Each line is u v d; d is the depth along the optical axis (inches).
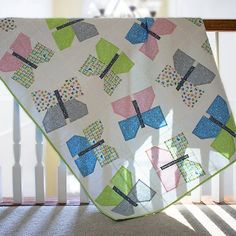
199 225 51.0
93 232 48.8
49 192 105.8
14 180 59.1
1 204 59.4
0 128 96.0
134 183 53.9
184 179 53.9
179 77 53.7
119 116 53.6
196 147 53.5
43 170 59.4
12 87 52.0
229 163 53.1
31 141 93.7
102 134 53.3
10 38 52.9
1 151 95.0
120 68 53.8
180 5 130.6
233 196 63.7
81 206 58.3
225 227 50.3
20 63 52.5
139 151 53.9
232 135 52.9
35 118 52.1
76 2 137.3
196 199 60.0
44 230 49.3
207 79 53.6
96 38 53.9
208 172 53.5
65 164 54.0
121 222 52.0
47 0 132.7
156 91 53.7
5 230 49.3
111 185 53.5
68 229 49.6
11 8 110.1
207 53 54.0
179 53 54.1
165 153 53.9
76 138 52.8
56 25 53.9
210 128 53.2
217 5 97.1
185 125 53.6
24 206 58.5
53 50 53.2
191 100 53.5
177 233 48.5
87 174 53.2
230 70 77.4
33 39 53.2
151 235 48.0
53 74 52.8
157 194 54.1
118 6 138.6
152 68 53.9
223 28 55.5
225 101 53.3
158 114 53.7
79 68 53.2
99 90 53.3
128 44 53.9
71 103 52.7
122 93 53.7
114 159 53.4
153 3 138.7
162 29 54.3
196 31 54.5
